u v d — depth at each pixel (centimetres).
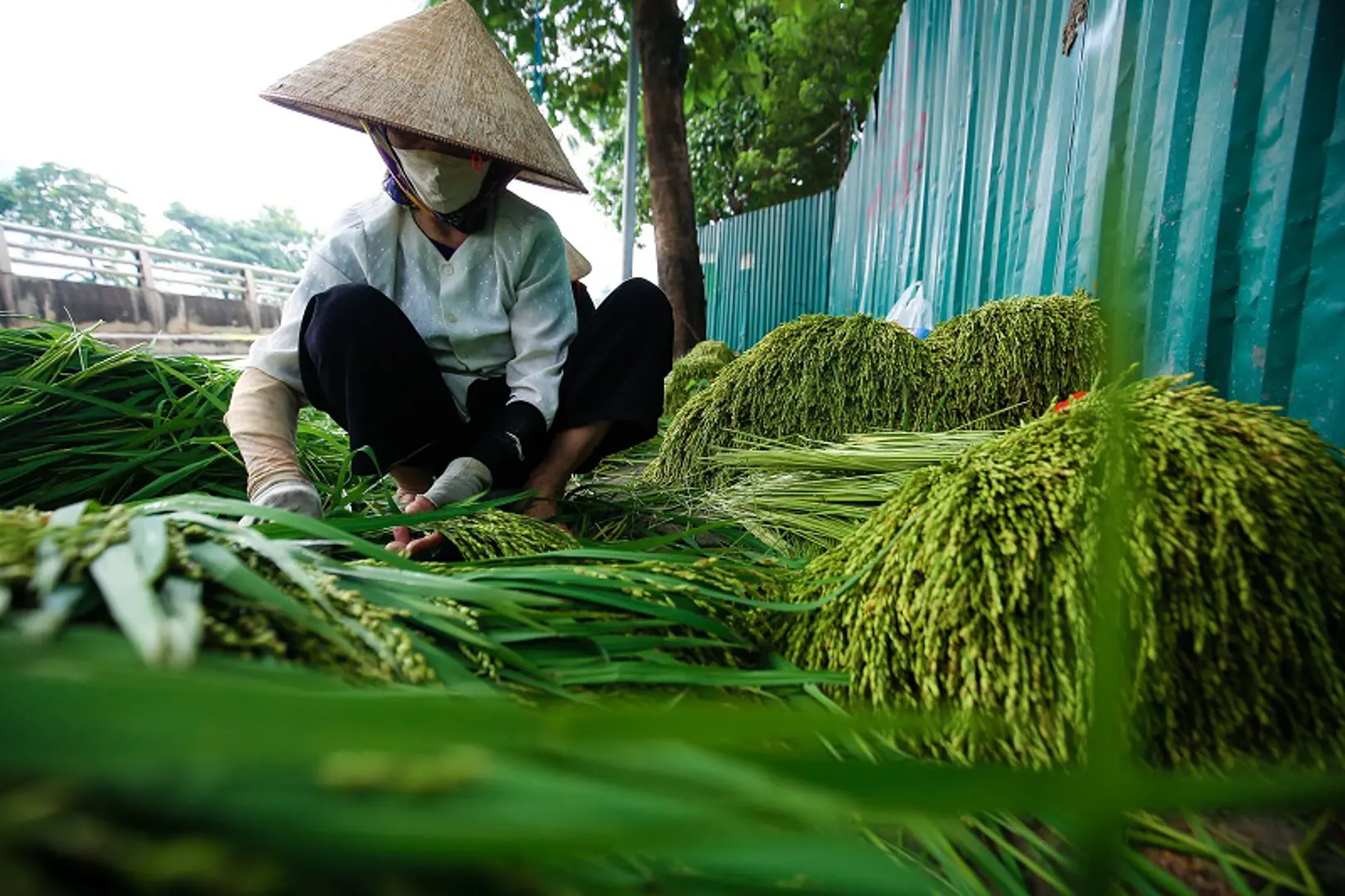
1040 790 25
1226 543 81
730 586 111
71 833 24
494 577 97
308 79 154
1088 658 77
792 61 1071
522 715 25
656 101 623
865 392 257
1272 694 80
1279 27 161
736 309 1135
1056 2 293
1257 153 168
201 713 23
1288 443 90
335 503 155
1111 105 235
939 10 486
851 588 102
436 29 164
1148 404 101
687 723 24
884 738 83
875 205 701
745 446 258
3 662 36
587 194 186
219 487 214
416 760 25
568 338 193
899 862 67
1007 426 239
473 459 162
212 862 24
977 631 84
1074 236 269
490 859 25
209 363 277
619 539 194
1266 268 164
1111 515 29
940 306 463
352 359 161
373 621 71
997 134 366
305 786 26
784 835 30
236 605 61
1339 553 84
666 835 25
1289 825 76
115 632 51
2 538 55
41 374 226
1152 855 73
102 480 199
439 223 187
